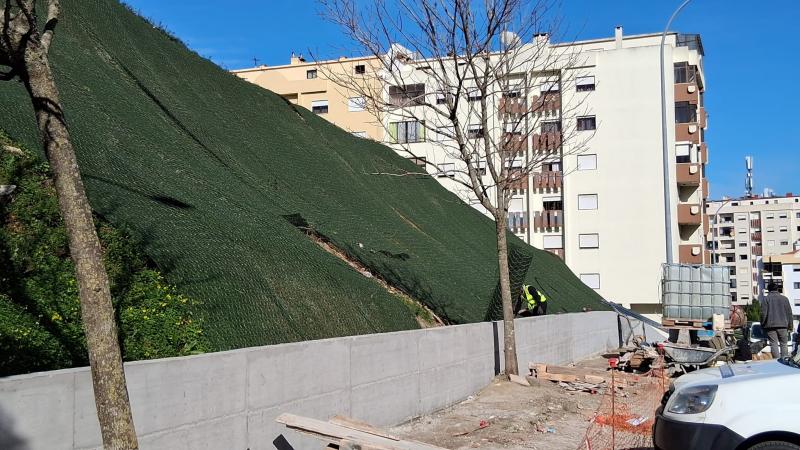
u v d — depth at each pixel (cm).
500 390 1186
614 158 4388
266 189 1486
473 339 1177
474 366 1175
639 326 2670
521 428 943
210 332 797
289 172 1708
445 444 841
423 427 922
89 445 500
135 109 1300
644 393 1344
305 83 5316
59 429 482
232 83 1977
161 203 1003
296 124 2123
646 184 4350
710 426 592
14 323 626
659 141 4338
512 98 1719
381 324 1148
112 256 801
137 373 543
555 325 1698
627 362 1717
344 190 1858
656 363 1628
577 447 855
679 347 1602
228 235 1031
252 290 920
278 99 2191
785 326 1460
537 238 4475
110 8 1645
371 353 862
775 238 13388
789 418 572
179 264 871
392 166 2588
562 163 4469
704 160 4794
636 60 4372
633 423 1005
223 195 1227
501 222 1295
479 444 852
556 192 4484
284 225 1270
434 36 1288
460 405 1086
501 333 1313
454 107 1277
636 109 4366
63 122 440
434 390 1024
